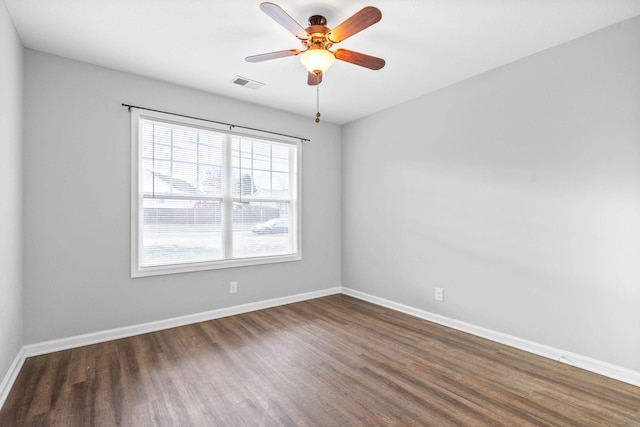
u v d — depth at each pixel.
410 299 3.75
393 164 3.96
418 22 2.27
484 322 3.05
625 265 2.24
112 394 2.08
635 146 2.20
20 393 2.08
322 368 2.44
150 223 3.22
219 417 1.85
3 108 2.03
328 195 4.61
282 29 2.39
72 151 2.79
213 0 2.05
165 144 3.30
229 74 3.11
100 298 2.92
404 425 1.79
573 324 2.48
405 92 3.54
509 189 2.87
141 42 2.55
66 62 2.77
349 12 2.19
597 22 2.26
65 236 2.76
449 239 3.35
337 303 4.20
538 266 2.68
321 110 4.13
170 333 3.13
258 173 3.96
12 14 2.17
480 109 3.08
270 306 4.01
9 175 2.18
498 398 2.04
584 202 2.43
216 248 3.63
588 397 2.05
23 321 2.57
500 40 2.50
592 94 2.38
